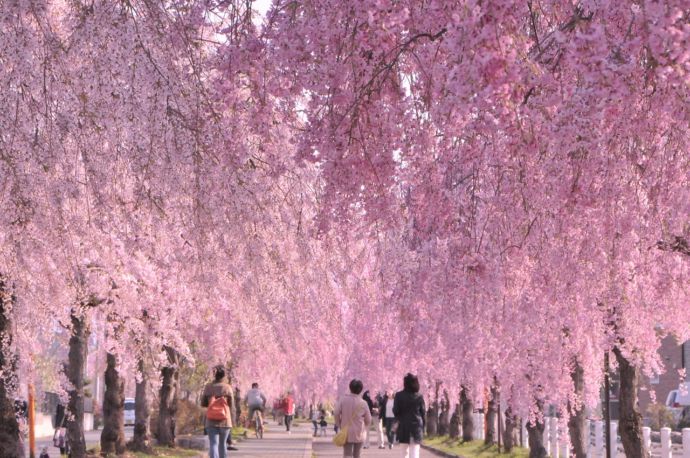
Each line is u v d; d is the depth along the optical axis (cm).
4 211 1206
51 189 1192
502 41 770
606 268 1186
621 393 2088
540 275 1246
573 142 911
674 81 738
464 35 780
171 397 3825
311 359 4125
